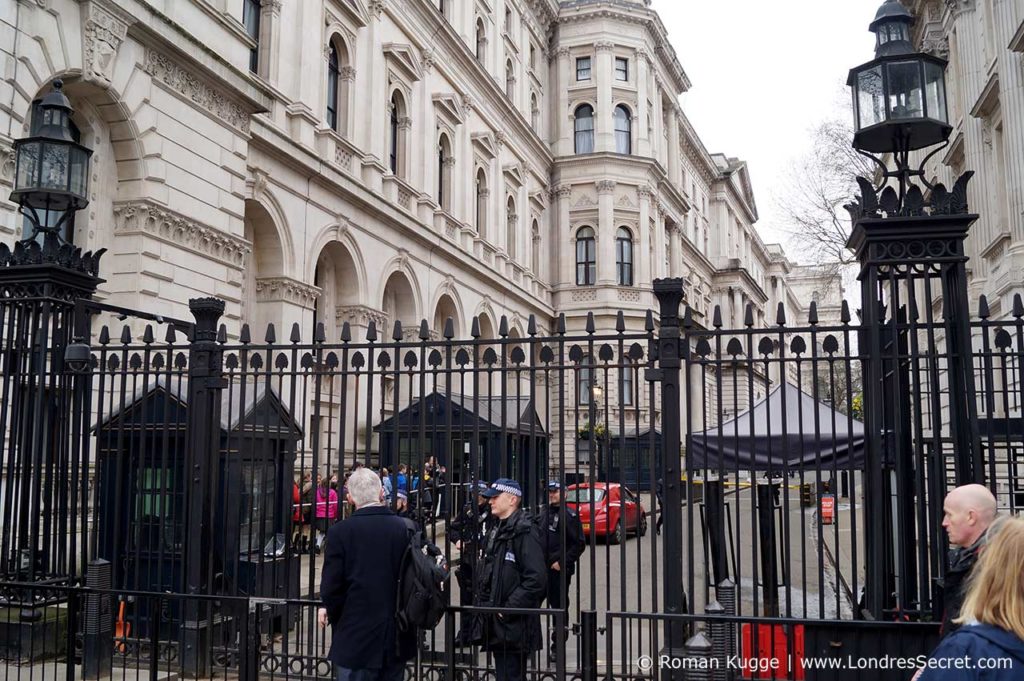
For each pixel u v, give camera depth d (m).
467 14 32.56
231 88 15.31
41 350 7.66
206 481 7.37
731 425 8.41
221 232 15.12
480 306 32.19
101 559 7.52
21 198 7.87
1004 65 19.45
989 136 22.30
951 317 6.09
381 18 24.86
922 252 6.09
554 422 30.83
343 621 5.66
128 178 13.24
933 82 6.29
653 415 6.37
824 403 8.93
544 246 42.12
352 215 22.48
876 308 6.10
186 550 7.59
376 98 24.42
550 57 44.59
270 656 7.01
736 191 72.06
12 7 10.88
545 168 42.50
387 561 5.71
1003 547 3.05
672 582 6.22
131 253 13.09
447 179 30.28
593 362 6.44
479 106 32.97
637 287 41.91
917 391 5.92
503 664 6.26
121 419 7.56
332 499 13.63
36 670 7.46
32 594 7.31
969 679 2.89
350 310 22.56
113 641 7.23
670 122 51.16
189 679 7.33
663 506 6.30
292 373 7.02
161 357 7.64
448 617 6.32
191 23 14.53
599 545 17.72
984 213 22.62
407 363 6.73
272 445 9.27
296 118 19.89
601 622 11.69
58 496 7.73
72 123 12.71
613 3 43.69
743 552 16.19
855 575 6.01
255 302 19.03
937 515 5.84
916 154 31.88
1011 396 15.95
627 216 42.78
